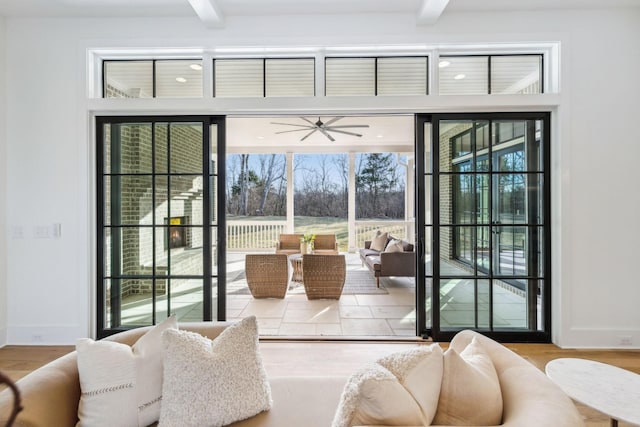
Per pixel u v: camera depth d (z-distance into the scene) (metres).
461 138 2.94
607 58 2.82
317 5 2.75
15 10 2.81
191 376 1.22
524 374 1.15
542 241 2.96
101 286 2.98
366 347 2.87
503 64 3.01
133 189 3.00
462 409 1.00
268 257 4.36
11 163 2.94
